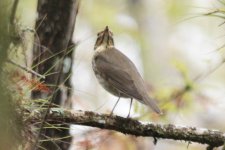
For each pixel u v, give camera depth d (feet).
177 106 46.47
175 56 76.95
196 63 74.59
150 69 74.74
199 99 47.19
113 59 38.78
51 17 37.14
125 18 78.13
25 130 30.30
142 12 78.07
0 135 22.31
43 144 35.60
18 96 30.09
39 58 35.01
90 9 76.84
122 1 78.74
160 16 77.97
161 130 32.78
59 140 35.09
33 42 35.45
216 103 47.91
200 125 69.41
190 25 78.38
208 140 32.58
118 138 46.55
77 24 75.82
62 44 37.06
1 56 21.74
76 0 37.45
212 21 77.46
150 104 35.37
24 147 30.22
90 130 36.32
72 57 37.24
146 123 32.91
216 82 70.85
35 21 37.50
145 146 65.00
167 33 77.66
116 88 37.06
